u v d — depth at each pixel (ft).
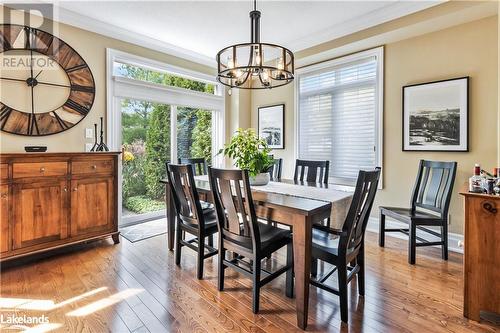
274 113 15.99
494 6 8.59
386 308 6.38
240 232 6.59
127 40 12.14
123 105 12.53
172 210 9.84
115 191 10.34
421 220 8.77
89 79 11.05
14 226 8.01
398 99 11.34
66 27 10.42
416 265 8.63
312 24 11.30
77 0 9.45
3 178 7.79
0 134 9.11
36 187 8.41
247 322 5.89
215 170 6.68
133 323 5.81
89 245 10.28
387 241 10.79
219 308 6.37
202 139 15.96
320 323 5.86
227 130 16.78
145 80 13.23
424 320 5.93
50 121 10.09
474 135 9.51
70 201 9.14
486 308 5.76
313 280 6.40
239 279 7.76
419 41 10.72
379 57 11.81
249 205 6.13
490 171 9.20
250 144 8.62
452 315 6.09
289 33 12.15
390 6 9.92
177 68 14.06
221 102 16.40
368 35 11.03
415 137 10.83
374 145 12.19
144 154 13.44
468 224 5.93
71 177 9.14
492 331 5.56
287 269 6.86
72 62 10.59
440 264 8.70
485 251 5.74
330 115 13.76
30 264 8.59
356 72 12.75
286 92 15.51
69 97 10.53
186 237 11.17
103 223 10.01
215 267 8.54
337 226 6.76
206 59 15.06
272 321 5.93
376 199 12.12
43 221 8.56
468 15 9.14
